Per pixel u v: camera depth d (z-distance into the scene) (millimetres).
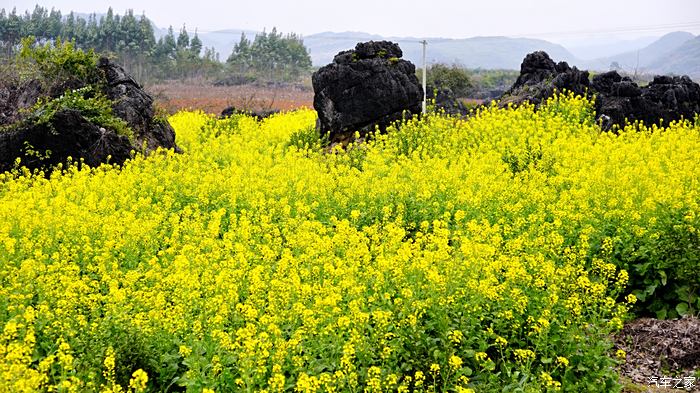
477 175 14969
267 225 12133
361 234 11242
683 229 10398
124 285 9336
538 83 28047
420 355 7543
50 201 14461
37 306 8734
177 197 15195
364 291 8820
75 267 9828
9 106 21500
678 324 9367
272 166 18625
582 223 11383
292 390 7090
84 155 18688
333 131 24156
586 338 7969
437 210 13242
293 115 33969
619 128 24781
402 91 23688
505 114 23266
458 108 31609
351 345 7070
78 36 130500
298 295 8664
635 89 25922
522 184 14484
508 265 9266
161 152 21469
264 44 138375
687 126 25031
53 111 18578
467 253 9234
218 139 23359
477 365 7812
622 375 8609
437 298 8102
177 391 7516
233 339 7840
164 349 7809
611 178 14453
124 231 11727
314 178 15703
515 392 7141
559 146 18594
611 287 10297
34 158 18422
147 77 99125
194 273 9516
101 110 19906
